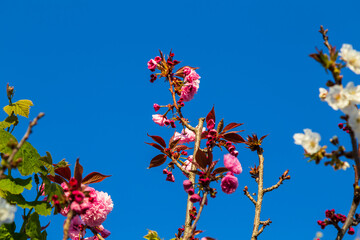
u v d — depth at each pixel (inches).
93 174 129.9
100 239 144.3
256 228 144.0
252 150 160.4
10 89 149.7
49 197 133.1
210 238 120.0
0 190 130.1
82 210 98.7
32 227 131.6
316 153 94.0
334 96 89.6
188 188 126.2
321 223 112.0
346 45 93.6
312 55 91.8
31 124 88.6
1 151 130.8
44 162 134.3
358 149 101.3
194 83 178.9
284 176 151.7
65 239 94.7
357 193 108.4
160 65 182.2
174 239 142.6
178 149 165.9
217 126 159.0
